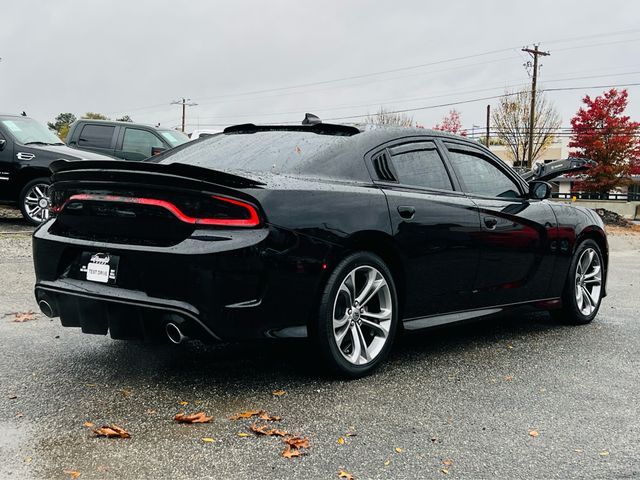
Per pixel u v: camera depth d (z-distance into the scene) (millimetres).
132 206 3416
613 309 6609
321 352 3660
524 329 5492
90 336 4695
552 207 5340
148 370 3906
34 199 10500
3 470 2535
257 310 3332
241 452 2771
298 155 3883
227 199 3279
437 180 4418
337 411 3307
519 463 2771
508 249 4762
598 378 4062
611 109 43531
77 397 3396
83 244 3549
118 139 12430
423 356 4477
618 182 43469
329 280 3623
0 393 3430
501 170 5070
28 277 6902
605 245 5855
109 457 2684
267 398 3459
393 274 4082
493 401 3561
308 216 3490
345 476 2582
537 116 47438
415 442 2957
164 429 2994
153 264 3299
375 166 4035
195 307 3230
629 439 3074
